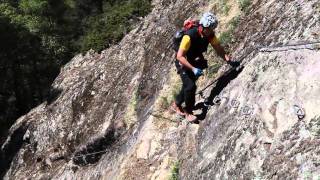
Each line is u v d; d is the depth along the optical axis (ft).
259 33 28.32
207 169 24.61
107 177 37.65
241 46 29.45
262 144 21.80
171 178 28.27
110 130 42.01
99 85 50.93
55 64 130.00
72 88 55.67
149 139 32.89
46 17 134.10
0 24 119.03
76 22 140.77
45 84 131.44
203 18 23.68
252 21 30.22
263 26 28.55
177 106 27.61
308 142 19.86
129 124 40.63
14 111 130.62
